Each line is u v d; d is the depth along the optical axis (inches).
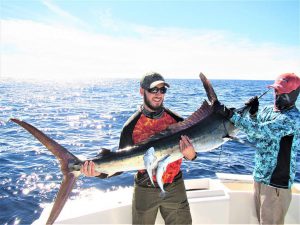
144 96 123.8
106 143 495.5
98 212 133.6
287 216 152.2
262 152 128.3
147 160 111.7
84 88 2800.2
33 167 360.2
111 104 1194.6
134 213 126.1
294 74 123.2
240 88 2295.8
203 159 347.3
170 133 115.6
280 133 119.0
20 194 281.7
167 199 123.4
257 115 127.7
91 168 113.5
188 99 1203.2
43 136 114.2
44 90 2402.8
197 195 147.1
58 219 127.9
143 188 123.6
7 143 486.3
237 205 151.7
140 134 123.3
